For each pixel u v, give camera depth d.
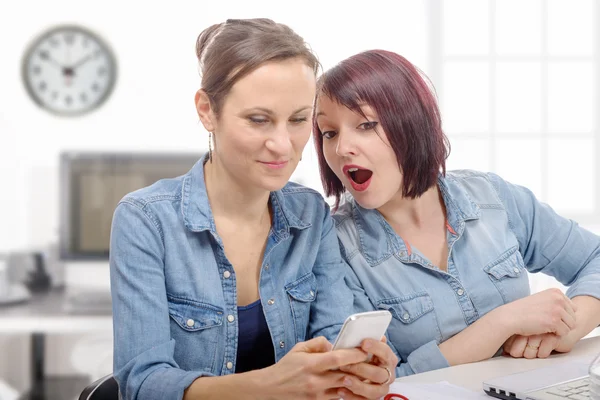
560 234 1.54
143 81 3.74
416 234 1.46
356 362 0.97
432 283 1.40
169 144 3.76
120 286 1.15
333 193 1.47
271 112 1.09
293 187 1.38
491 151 3.92
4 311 2.70
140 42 3.74
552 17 3.90
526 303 1.32
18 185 3.71
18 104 3.72
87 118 3.73
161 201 1.21
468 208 1.46
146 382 1.06
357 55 1.35
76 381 3.41
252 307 1.25
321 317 1.32
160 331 1.13
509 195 1.55
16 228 3.71
